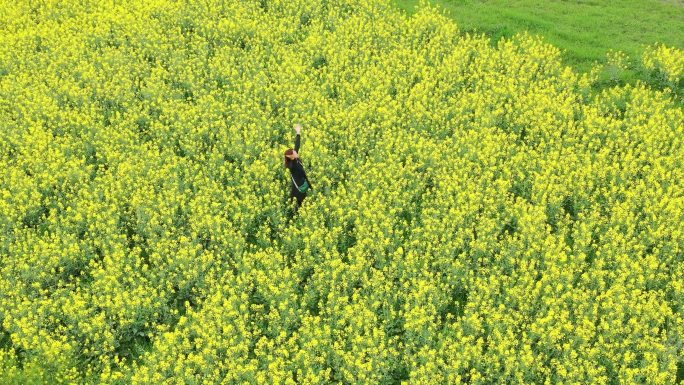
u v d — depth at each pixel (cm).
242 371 1085
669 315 1175
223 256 1335
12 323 1194
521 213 1459
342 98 1897
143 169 1572
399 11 2442
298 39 2252
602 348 1136
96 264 1300
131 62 2023
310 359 1123
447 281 1299
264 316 1206
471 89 1977
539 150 1673
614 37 2253
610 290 1193
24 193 1502
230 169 1576
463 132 1695
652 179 1506
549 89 1888
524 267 1272
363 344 1155
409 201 1485
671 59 1945
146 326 1210
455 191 1538
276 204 1466
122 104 1853
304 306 1241
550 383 1107
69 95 1869
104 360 1120
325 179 1516
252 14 2414
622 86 1986
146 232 1404
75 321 1199
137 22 2278
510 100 1841
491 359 1098
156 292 1255
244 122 1758
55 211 1433
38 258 1324
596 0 2553
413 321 1172
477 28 2355
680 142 1686
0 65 2053
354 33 2234
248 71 1973
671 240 1346
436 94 1869
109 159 1597
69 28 2303
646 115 1803
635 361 1114
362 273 1307
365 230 1384
